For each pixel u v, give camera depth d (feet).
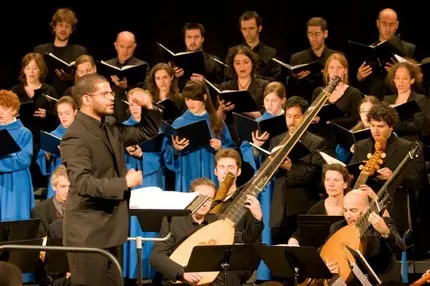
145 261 78.43
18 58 114.11
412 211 78.48
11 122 81.61
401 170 63.87
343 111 86.17
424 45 110.42
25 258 62.64
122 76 90.89
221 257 58.49
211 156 81.46
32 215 76.33
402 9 110.93
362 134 75.66
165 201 55.62
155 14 115.96
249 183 67.10
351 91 88.22
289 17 114.32
